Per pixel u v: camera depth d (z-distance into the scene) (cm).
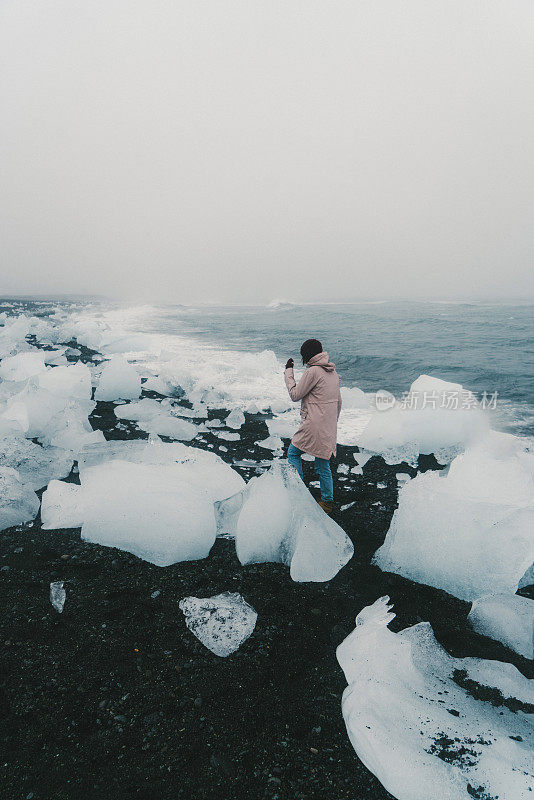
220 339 1546
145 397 795
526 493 360
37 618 270
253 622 276
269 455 547
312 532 346
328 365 403
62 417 565
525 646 266
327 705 222
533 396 819
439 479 378
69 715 209
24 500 394
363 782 185
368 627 269
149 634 262
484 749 191
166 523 343
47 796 175
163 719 210
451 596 312
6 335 1312
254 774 187
